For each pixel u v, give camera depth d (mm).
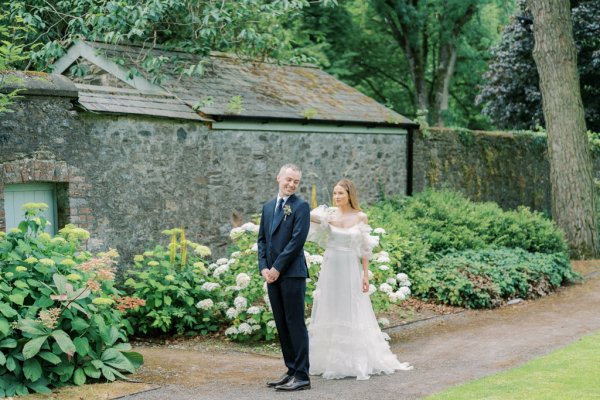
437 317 9820
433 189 14883
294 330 6055
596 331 8641
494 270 11086
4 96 7551
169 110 10344
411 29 27172
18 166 8391
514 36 22594
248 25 12766
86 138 9188
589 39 21453
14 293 6113
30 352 5746
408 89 31391
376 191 14289
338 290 6734
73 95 8906
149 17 11109
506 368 6879
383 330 8961
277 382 6172
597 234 14773
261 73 13750
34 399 5664
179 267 9086
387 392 5992
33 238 6809
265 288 8109
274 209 6148
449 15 26297
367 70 30266
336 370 6582
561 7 14422
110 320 6758
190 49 12438
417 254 11133
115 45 11742
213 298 8930
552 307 10523
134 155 9805
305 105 12945
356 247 6824
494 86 23516
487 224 12984
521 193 18281
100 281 7102
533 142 18656
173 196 10367
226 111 11031
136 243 9820
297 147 12477
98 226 9336
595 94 22625
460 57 30375
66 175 8906
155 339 8562
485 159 17141
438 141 15859
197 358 7465
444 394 5633
